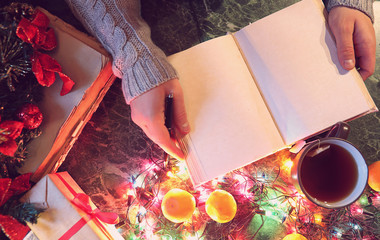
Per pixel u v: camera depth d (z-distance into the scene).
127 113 0.87
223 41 0.70
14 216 0.67
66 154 0.79
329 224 0.80
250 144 0.66
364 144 0.84
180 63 0.70
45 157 0.71
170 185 0.83
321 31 0.68
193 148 0.68
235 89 0.68
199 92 0.69
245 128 0.66
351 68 0.65
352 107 0.65
